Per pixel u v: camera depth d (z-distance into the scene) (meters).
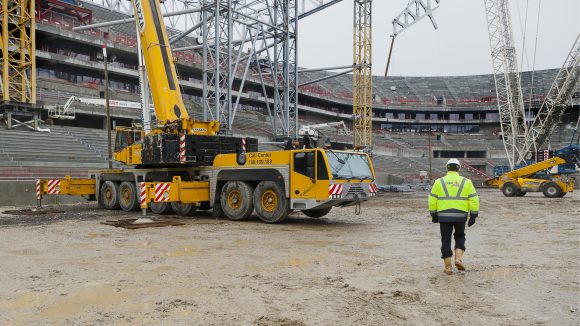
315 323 4.76
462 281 6.62
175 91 17.92
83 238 10.71
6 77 33.78
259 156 14.41
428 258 8.41
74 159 32.16
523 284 6.45
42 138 33.66
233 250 9.16
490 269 7.46
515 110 63.34
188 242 10.17
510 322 4.82
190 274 6.99
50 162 29.56
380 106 88.12
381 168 63.09
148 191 14.89
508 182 33.09
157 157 15.94
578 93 76.44
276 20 38.47
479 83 97.56
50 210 18.36
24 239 10.51
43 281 6.52
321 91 81.81
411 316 5.01
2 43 34.97
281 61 40.88
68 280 6.58
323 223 14.41
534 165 32.59
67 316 4.96
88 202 24.50
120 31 56.50
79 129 38.34
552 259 8.38
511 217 17.14
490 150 76.94
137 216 16.11
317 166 12.98
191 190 15.45
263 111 69.94
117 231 11.98
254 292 5.96
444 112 91.19
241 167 14.84
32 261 7.95
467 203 7.08
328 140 13.72
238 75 59.62
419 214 18.08
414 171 66.62
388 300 5.62
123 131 19.11
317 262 7.98
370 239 10.84
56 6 46.88
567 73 51.97
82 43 47.12
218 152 16.66
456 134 88.25
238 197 14.79
